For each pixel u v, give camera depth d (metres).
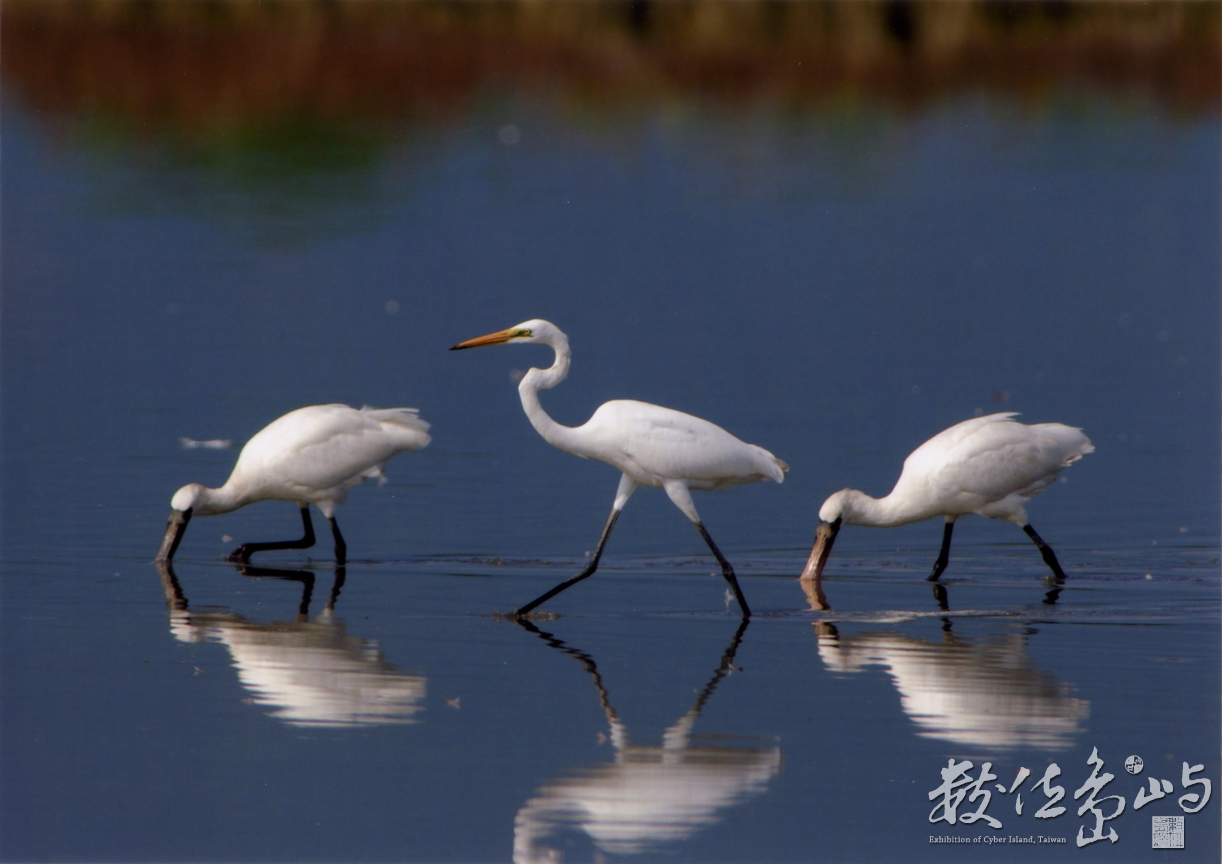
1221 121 37.53
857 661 11.42
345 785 9.27
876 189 33.09
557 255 28.47
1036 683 10.94
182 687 10.84
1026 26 40.56
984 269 27.94
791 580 13.71
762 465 13.09
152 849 8.54
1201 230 30.14
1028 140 36.47
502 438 18.72
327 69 38.94
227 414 19.50
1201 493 16.50
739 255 28.64
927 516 13.80
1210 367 22.17
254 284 26.61
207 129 36.75
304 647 11.73
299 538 15.13
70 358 22.38
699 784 9.29
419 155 35.34
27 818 8.88
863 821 8.90
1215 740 9.97
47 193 32.19
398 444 14.70
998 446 13.62
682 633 12.13
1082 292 26.55
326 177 34.00
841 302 25.80
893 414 19.61
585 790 9.22
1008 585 13.55
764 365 22.06
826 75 39.69
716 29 40.28
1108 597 13.15
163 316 24.78
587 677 11.05
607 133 36.59
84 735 9.99
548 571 13.96
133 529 15.12
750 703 10.53
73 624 12.29
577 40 39.94
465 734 10.00
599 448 12.63
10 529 15.02
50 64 38.47
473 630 12.21
